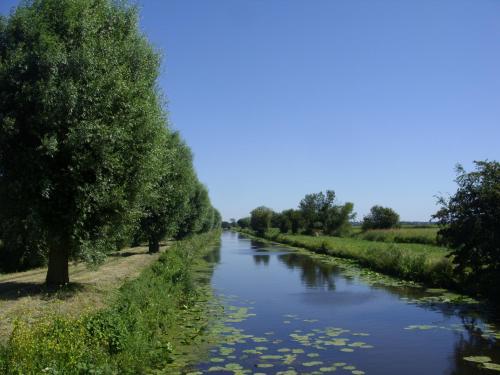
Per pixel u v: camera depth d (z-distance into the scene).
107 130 13.18
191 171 39.97
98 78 13.62
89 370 7.68
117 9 15.81
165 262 21.47
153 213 30.78
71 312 11.86
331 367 10.25
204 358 10.80
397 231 60.44
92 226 14.16
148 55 16.91
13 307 11.64
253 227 122.19
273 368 10.11
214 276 28.08
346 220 82.44
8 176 13.06
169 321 13.73
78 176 13.08
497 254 17.53
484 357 11.08
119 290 14.65
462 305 18.00
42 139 12.55
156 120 15.89
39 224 12.64
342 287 23.23
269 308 17.48
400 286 23.25
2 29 13.62
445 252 32.66
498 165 18.23
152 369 9.92
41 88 12.57
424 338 12.91
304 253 48.44
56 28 13.89
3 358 7.20
